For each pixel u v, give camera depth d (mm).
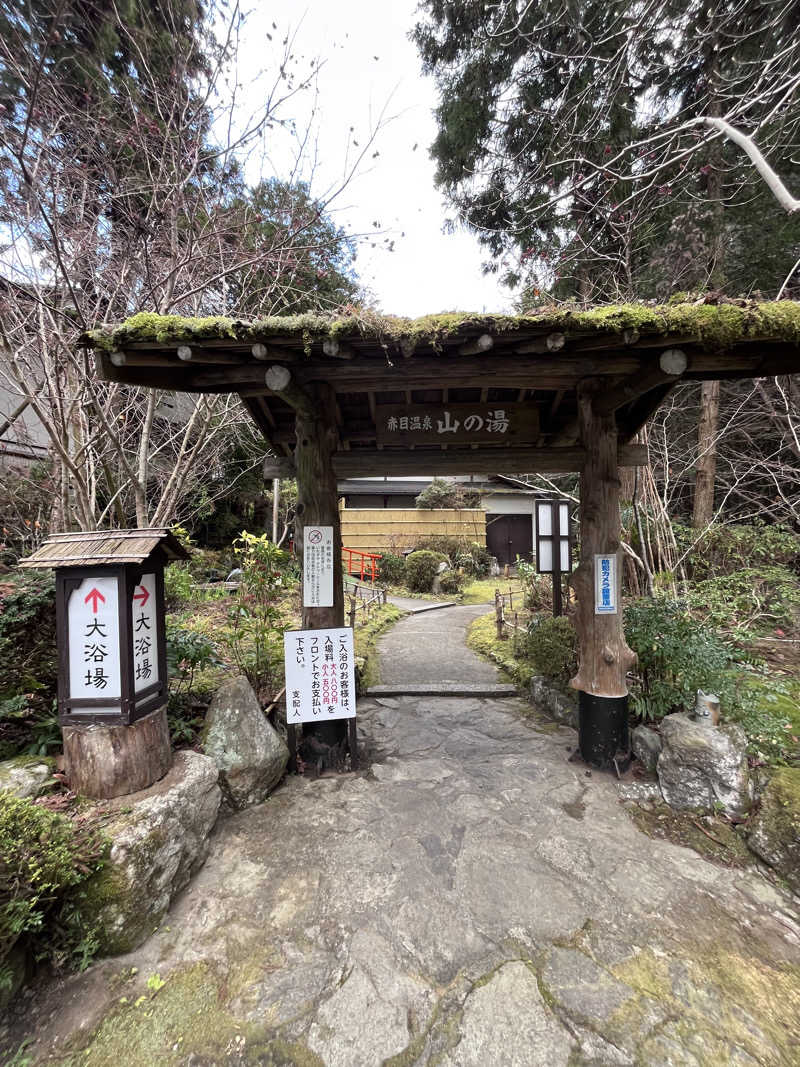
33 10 3289
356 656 6152
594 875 2377
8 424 3814
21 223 3557
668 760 2982
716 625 4559
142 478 4500
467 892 2271
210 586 7676
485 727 4270
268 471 3951
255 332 2398
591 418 3414
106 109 3848
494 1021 1669
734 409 6758
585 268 6125
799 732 3090
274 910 2182
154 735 2420
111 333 2391
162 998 1772
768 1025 1663
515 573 14406
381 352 2770
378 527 14281
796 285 5930
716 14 5023
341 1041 1616
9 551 3959
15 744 2654
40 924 1723
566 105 5566
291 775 3365
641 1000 1742
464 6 6012
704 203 5867
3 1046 1607
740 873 2400
